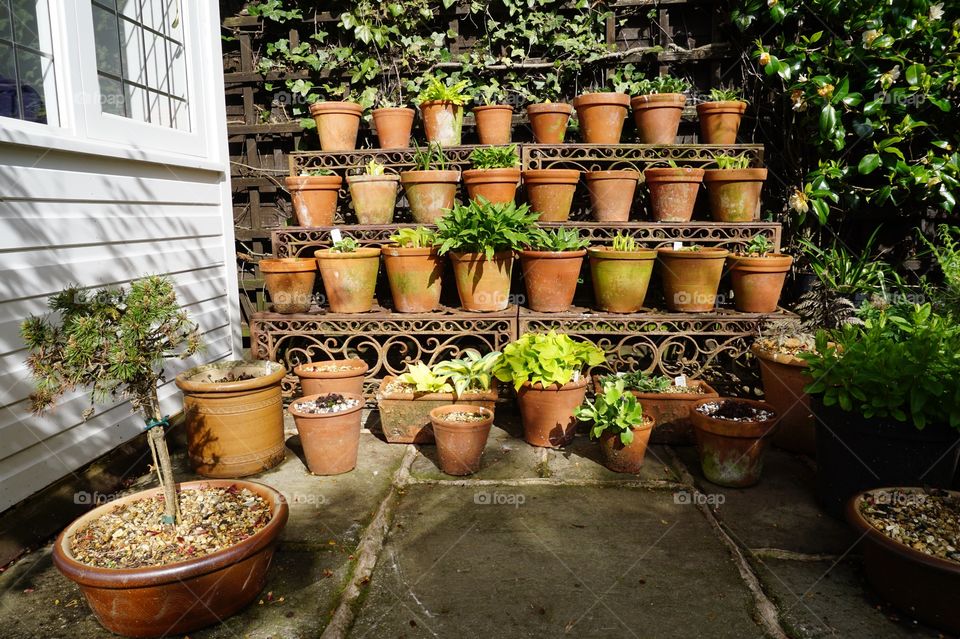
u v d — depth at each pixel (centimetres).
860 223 418
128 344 182
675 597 199
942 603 179
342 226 380
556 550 225
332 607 195
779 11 382
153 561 180
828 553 223
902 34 367
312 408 289
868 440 233
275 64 445
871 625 186
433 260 347
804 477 284
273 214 455
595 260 345
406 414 316
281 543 229
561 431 311
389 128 412
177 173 319
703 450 277
